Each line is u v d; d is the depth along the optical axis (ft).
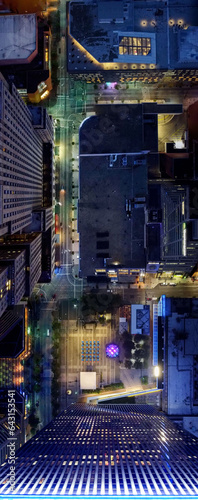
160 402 544.21
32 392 563.48
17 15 525.34
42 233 558.15
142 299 567.18
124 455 338.13
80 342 566.77
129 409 521.65
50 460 330.75
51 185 571.69
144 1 523.70
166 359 520.01
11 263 419.13
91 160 534.78
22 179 442.91
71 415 471.62
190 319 520.01
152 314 562.66
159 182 524.11
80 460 330.13
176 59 522.47
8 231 387.96
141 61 519.60
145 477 295.69
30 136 491.31
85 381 547.90
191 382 515.09
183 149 535.60
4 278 404.57
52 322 570.87
